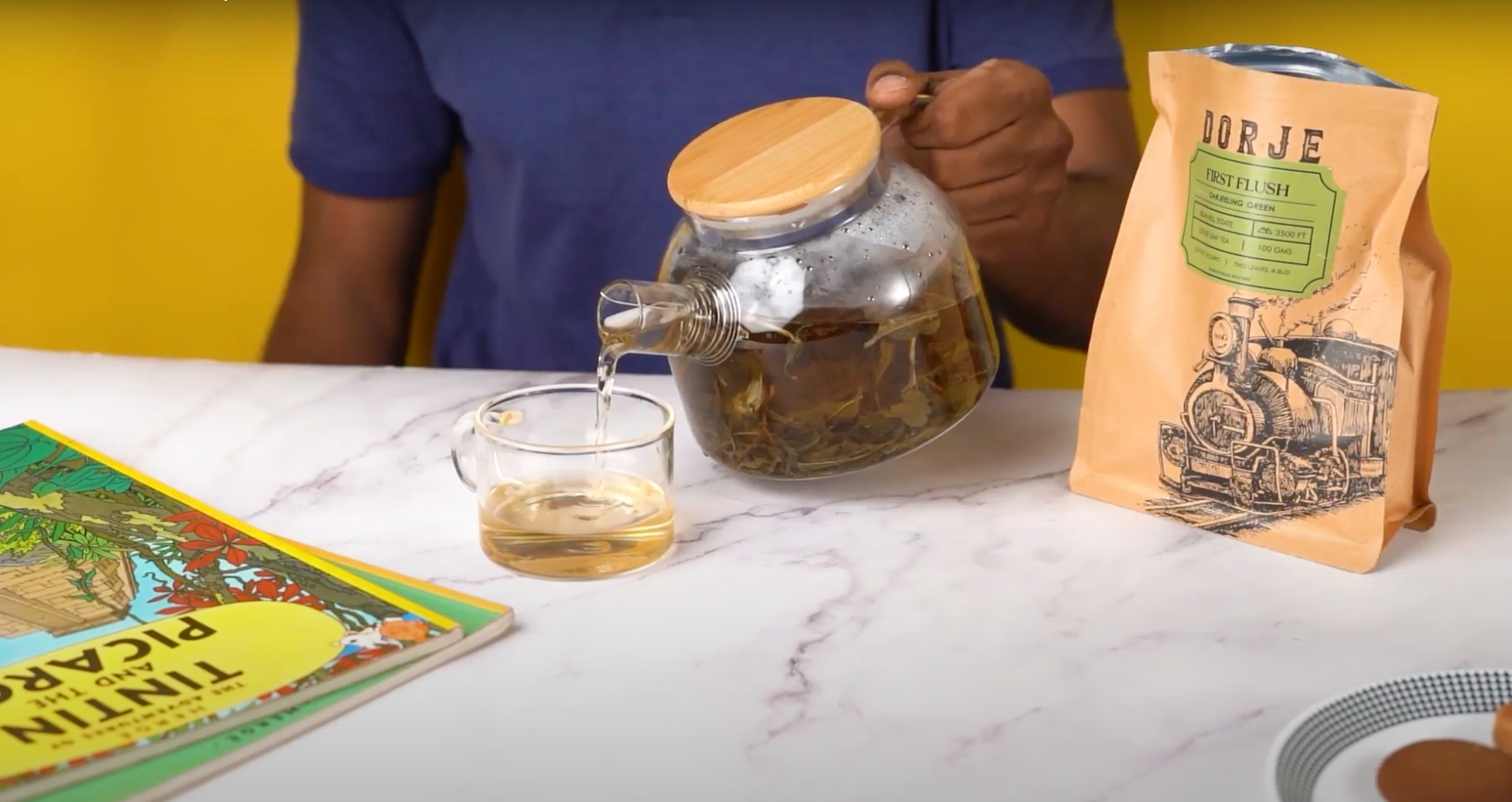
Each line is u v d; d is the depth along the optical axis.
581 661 0.66
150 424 0.94
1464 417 0.93
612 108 1.40
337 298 1.55
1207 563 0.75
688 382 0.80
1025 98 0.98
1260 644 0.67
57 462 0.85
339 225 1.53
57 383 1.01
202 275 1.59
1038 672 0.65
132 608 0.67
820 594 0.72
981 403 0.98
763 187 0.73
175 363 1.06
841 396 0.76
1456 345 1.48
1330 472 0.73
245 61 1.49
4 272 1.61
